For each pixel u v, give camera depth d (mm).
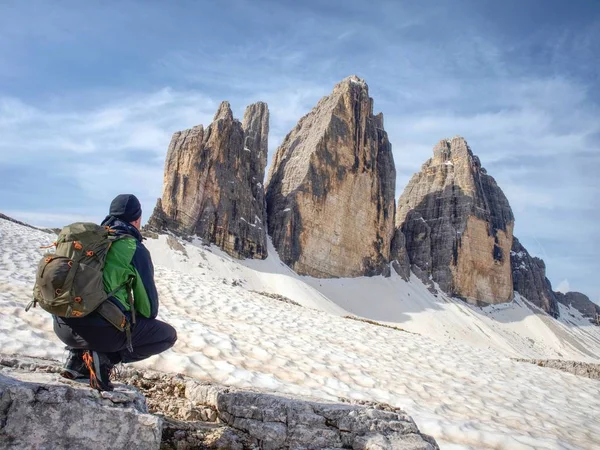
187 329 13656
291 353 14711
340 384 11984
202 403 6930
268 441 5867
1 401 4152
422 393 13414
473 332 98438
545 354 106125
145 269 5043
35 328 9977
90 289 4520
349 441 6035
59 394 4434
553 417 13562
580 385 21203
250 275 78688
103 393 4738
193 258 73688
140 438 4711
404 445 5949
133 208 5391
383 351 19828
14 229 27797
